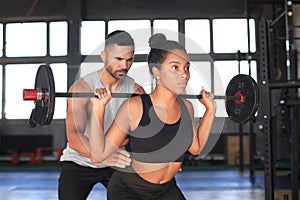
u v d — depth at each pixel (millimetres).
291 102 4090
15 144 10648
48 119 1917
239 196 5613
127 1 10344
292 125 4168
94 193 5883
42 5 10398
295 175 4137
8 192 6246
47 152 10664
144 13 10344
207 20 10320
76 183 2334
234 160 9852
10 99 10508
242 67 7074
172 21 10398
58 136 10727
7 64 10453
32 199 5664
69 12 10141
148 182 1822
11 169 9484
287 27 5184
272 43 6613
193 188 6387
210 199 5430
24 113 10633
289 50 5223
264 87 2725
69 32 10102
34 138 10727
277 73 7762
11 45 10438
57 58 10336
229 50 10234
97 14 10328
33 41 10430
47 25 10414
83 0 10328
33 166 9938
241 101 2215
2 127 10602
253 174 7113
